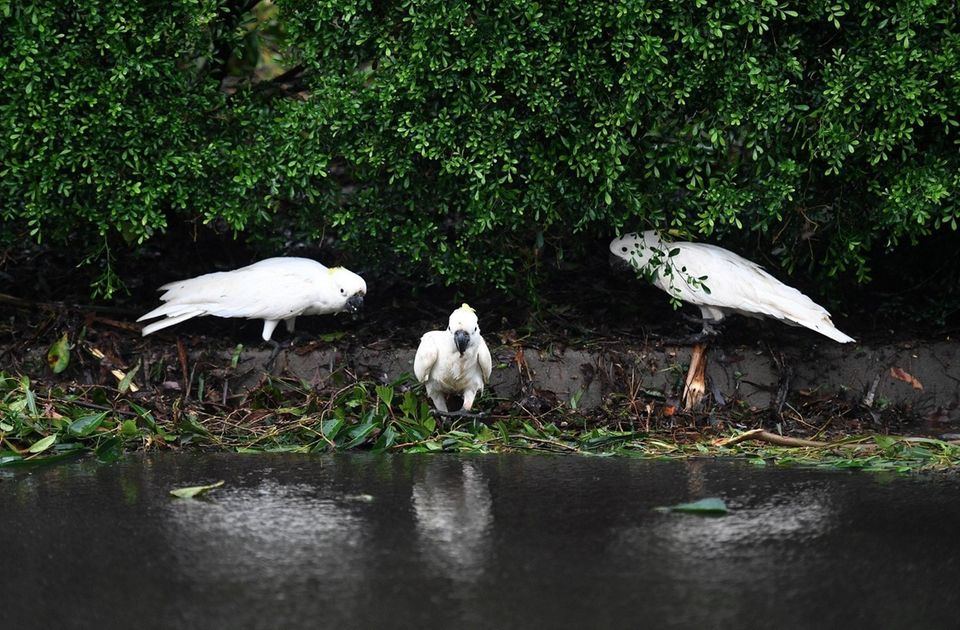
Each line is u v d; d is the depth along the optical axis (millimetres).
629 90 9703
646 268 10773
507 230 10883
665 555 6438
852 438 9805
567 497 7793
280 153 10156
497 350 10914
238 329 11539
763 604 5656
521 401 10602
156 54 10086
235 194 10266
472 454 9508
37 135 9945
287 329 11320
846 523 7129
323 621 5387
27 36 9570
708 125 10094
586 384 10797
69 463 8891
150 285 12180
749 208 10508
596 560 6332
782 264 11086
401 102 10156
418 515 7258
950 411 11180
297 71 11703
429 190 10617
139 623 5375
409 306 12039
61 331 10953
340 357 10812
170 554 6414
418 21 9680
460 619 5422
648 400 10773
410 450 9586
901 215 10133
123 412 9945
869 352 11234
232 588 5852
